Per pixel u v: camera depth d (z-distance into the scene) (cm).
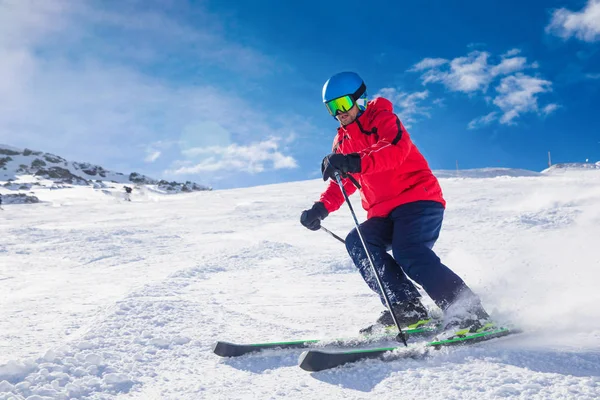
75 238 855
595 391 162
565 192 1246
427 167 261
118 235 889
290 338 255
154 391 187
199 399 178
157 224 1159
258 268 504
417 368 196
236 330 271
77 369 202
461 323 229
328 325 282
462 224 807
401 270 255
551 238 606
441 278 234
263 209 1427
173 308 314
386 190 254
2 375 195
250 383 193
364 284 410
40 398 174
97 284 457
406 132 247
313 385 188
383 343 231
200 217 1305
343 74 258
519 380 175
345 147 269
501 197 1255
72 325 295
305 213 278
